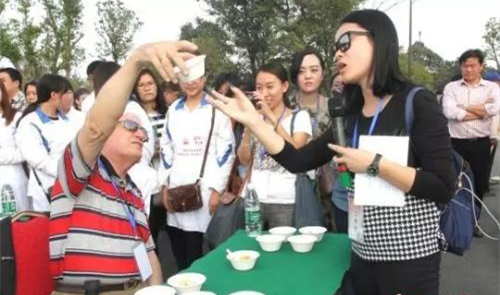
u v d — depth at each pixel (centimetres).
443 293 399
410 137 193
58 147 377
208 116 374
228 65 2742
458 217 228
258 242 275
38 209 376
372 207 199
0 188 382
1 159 382
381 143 193
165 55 154
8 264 192
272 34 2612
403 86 198
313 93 407
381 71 193
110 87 167
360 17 196
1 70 538
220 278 223
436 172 186
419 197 190
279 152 238
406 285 198
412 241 196
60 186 198
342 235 289
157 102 470
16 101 546
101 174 197
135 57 163
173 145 387
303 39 2416
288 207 329
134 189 212
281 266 238
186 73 154
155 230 441
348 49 196
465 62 594
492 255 487
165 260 489
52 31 2012
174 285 200
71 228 194
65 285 195
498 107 591
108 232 196
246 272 230
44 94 383
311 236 268
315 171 348
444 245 216
